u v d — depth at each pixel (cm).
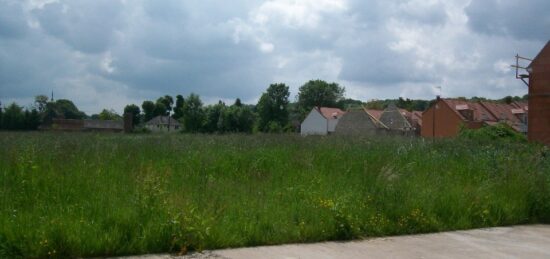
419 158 1273
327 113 10506
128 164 989
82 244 545
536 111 2836
